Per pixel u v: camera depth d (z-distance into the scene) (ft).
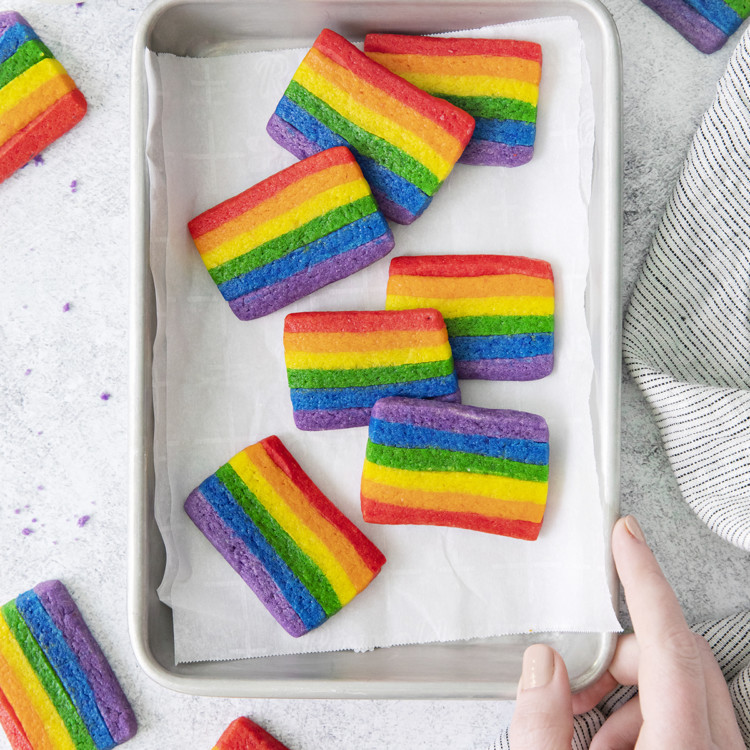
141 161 1.67
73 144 1.83
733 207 1.75
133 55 1.67
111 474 1.83
